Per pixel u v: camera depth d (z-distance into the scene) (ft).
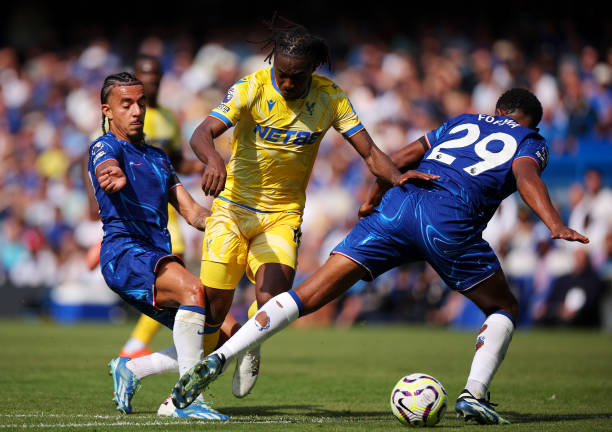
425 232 47.55
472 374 47.47
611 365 85.35
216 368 44.27
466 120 52.11
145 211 51.21
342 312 159.74
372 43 244.83
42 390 61.93
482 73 204.54
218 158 48.32
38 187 221.46
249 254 54.75
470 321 152.46
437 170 49.08
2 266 195.83
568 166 163.73
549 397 60.49
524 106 51.78
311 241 171.83
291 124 53.01
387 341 120.98
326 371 79.61
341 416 50.44
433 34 239.30
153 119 76.54
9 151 236.84
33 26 311.27
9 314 183.93
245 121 53.93
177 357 51.26
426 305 159.12
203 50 254.06
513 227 153.38
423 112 195.21
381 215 48.78
